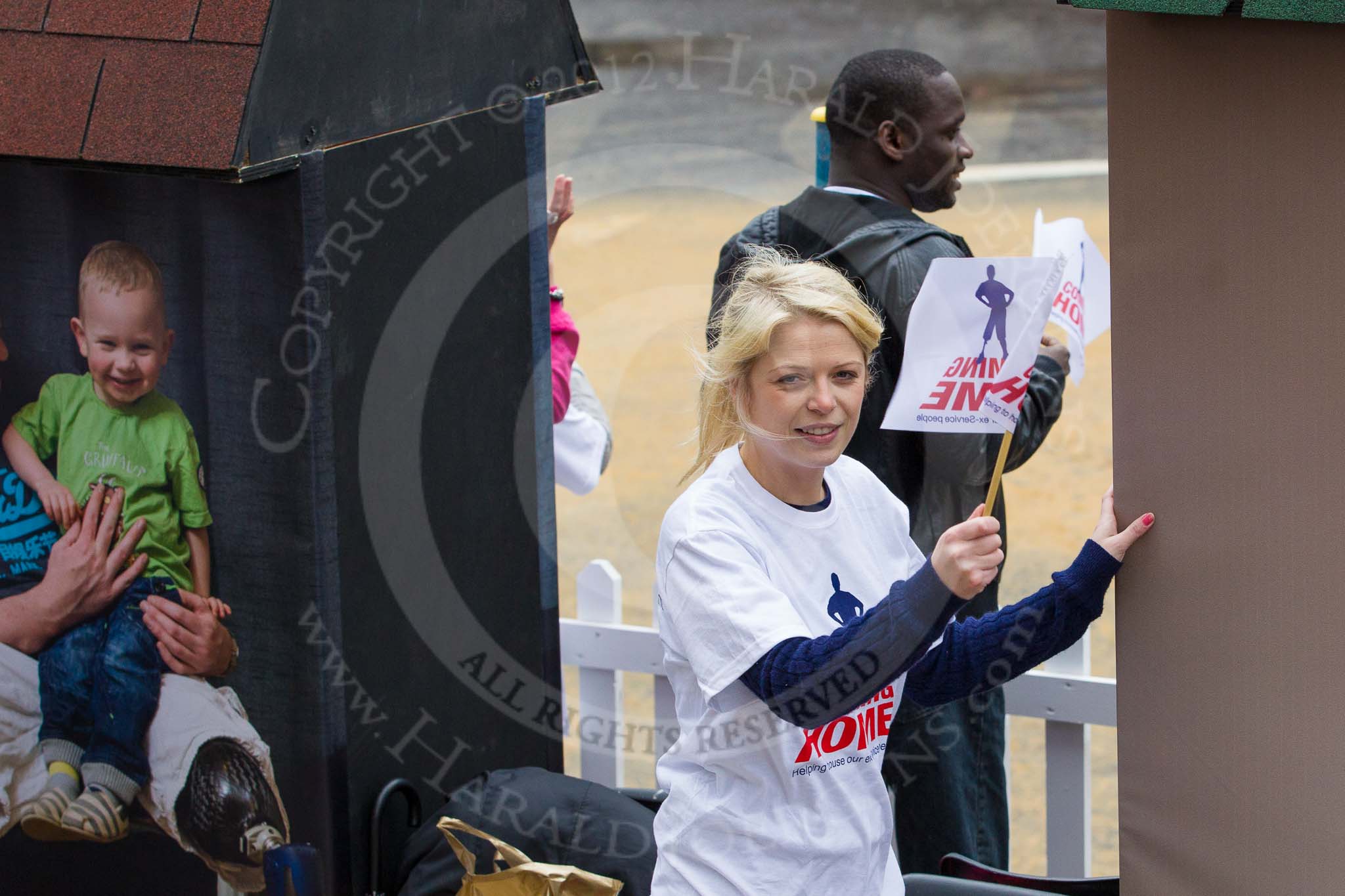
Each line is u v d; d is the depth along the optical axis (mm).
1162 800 6137
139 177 7090
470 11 8227
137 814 7875
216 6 6711
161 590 7574
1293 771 5855
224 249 7059
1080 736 9414
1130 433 5922
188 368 7270
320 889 7629
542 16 9031
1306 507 5652
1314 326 5496
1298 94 5340
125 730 7785
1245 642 5859
